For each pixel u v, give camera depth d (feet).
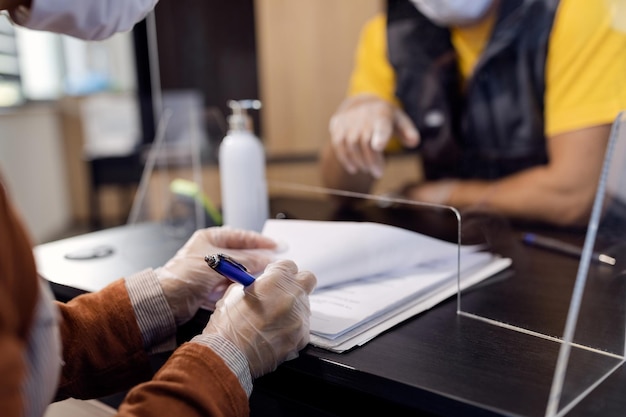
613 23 4.25
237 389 1.57
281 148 7.49
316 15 7.37
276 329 1.69
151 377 2.08
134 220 3.94
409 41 5.78
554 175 4.25
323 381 1.71
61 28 1.89
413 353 1.71
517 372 1.57
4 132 9.56
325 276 2.15
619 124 1.73
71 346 1.94
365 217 2.91
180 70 8.02
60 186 11.90
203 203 3.45
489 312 2.02
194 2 7.80
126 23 2.04
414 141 5.59
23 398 1.21
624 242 1.75
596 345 1.70
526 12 4.86
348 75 7.36
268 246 2.35
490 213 2.68
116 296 2.05
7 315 1.10
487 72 5.21
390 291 2.13
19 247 1.22
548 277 2.36
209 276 2.09
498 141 5.29
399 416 1.64
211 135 4.16
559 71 4.59
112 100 10.94
